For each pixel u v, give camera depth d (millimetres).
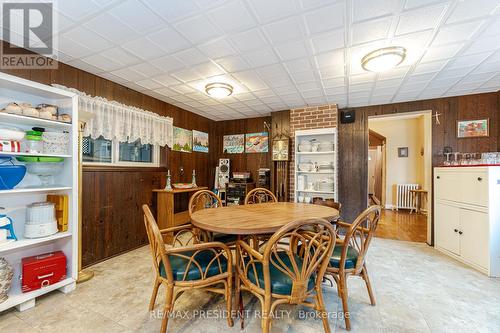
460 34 1834
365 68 2316
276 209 2188
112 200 2854
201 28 1801
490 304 1835
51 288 1883
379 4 1515
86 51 2152
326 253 1360
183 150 4152
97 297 1915
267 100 3627
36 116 1895
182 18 1681
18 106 1830
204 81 2877
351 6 1538
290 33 1858
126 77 2740
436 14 1604
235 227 1475
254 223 1583
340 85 2967
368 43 1989
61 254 2020
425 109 3500
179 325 1573
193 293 1996
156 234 1389
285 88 3082
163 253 1389
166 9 1582
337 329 1542
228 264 1564
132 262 2666
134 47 2082
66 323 1584
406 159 6312
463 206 2684
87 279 2215
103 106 2711
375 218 1665
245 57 2258
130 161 3248
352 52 2145
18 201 2027
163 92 3270
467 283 2182
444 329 1544
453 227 2838
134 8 1569
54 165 2107
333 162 3715
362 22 1705
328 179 3750
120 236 2943
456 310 1755
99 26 1772
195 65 2438
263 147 4637
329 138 3896
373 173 7254
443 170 3027
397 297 1938
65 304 1812
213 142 5031
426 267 2551
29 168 1995
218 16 1657
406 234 3904
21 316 1655
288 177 4133
